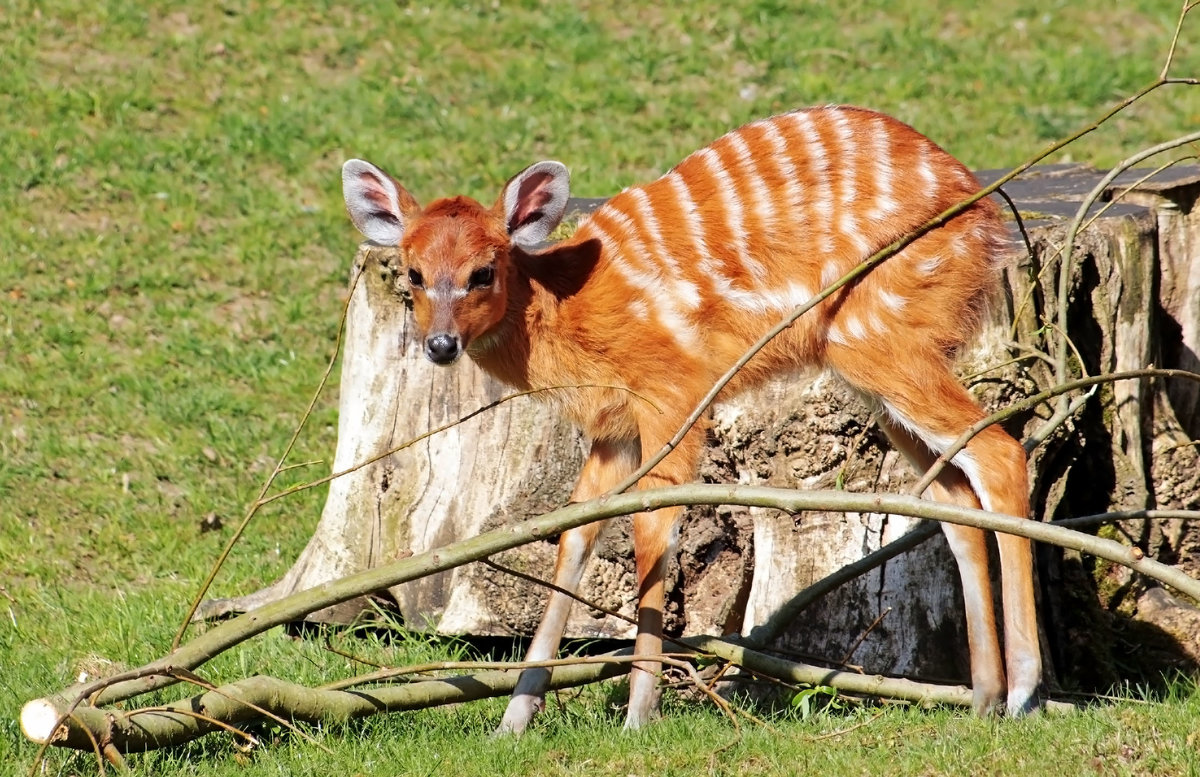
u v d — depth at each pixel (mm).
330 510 11883
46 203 19062
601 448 9930
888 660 10203
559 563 9688
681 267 9398
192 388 15938
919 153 9352
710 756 8258
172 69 22391
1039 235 10688
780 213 9289
